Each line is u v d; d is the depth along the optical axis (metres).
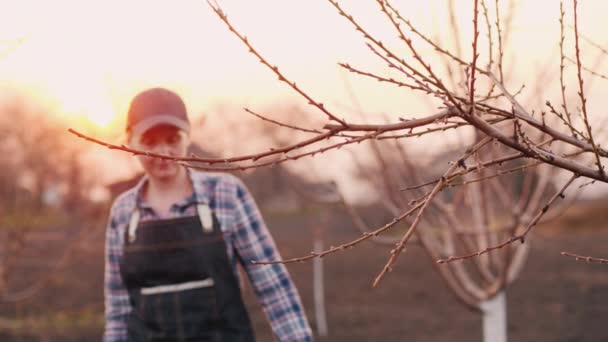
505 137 1.35
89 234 6.36
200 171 2.88
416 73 1.35
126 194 2.87
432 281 12.72
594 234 19.75
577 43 1.40
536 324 9.49
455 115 1.34
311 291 12.13
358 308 10.74
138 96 2.80
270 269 2.83
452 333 9.14
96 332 9.27
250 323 2.79
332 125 1.33
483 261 4.40
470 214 4.41
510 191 4.19
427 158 3.93
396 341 8.79
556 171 3.96
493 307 4.41
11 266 6.23
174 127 2.77
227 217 2.80
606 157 1.41
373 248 16.91
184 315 2.71
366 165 4.19
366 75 1.41
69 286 11.16
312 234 19.00
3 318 9.63
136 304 2.77
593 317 9.71
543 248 16.36
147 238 2.75
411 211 1.37
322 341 8.95
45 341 8.61
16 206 6.18
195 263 2.73
